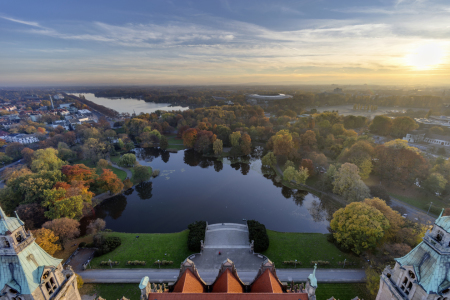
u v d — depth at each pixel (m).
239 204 109.50
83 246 74.56
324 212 101.81
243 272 64.69
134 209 106.06
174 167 156.25
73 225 71.88
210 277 62.78
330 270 65.56
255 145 192.00
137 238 80.62
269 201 111.81
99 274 64.81
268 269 42.12
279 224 94.25
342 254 71.19
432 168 106.56
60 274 35.38
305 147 149.50
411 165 107.75
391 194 104.75
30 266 31.30
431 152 142.62
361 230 64.12
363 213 66.62
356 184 93.00
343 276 63.34
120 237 81.12
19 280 30.41
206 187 127.00
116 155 177.12
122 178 133.12
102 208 107.06
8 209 89.06
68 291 36.50
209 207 107.25
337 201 105.50
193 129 189.75
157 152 188.62
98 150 160.75
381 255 61.84
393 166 109.06
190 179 137.50
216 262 68.50
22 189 91.00
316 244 76.56
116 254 72.38
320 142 162.12
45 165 123.50
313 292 33.88
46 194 86.00
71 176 108.00
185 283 38.09
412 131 172.75
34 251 32.69
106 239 75.31
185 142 187.25
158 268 67.19
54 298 33.19
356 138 149.88
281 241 78.62
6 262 30.34
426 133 169.12
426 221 82.75
